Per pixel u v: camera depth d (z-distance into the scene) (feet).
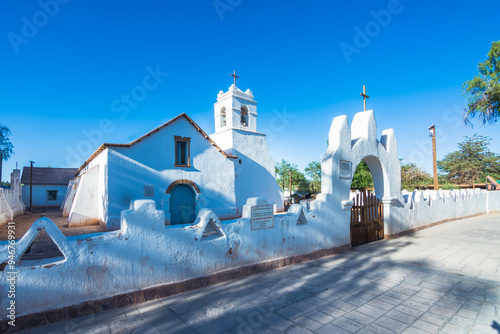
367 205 33.30
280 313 14.23
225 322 13.28
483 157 128.98
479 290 17.26
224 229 19.06
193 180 51.70
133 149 44.68
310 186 120.26
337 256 26.03
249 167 67.26
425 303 15.43
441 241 33.04
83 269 13.67
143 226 15.65
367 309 14.70
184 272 17.08
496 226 45.44
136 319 13.47
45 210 88.33
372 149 33.19
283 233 22.67
